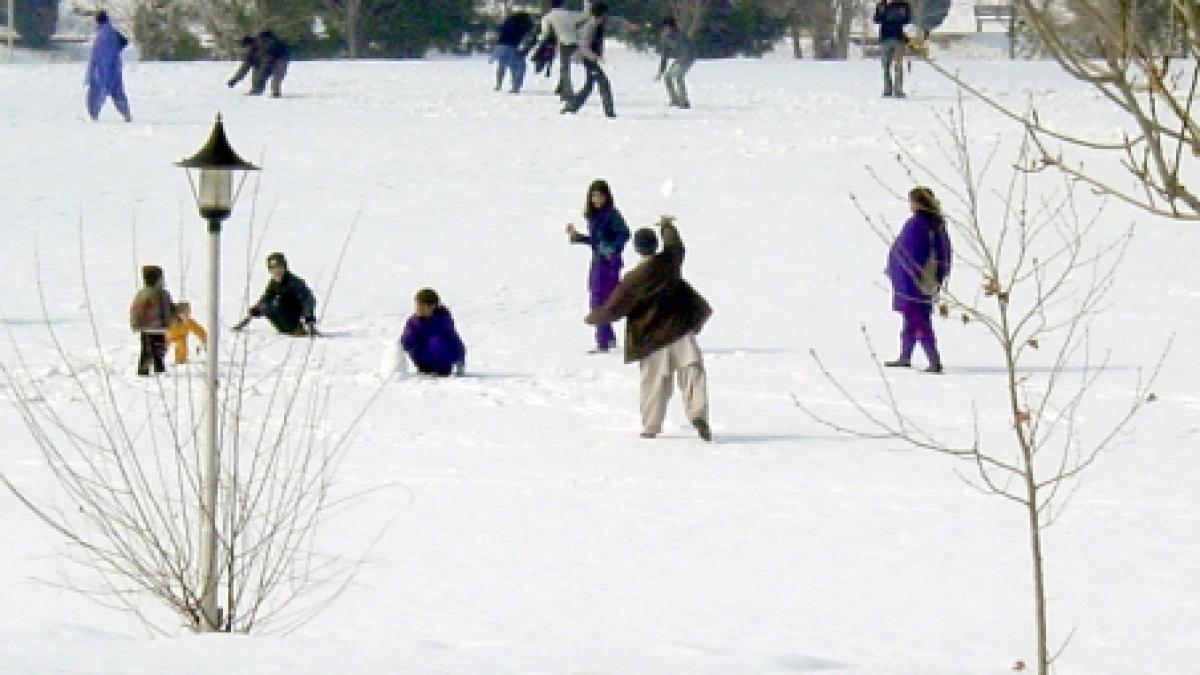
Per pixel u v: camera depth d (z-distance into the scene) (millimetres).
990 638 29922
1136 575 34906
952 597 33094
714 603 32375
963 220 91625
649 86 145625
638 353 50438
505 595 32750
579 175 105875
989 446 49031
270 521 37219
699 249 88188
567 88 128250
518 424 52469
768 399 56719
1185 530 39062
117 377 58812
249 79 148375
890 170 107188
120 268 80375
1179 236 89688
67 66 158750
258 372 60375
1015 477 45188
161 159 106250
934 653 28625
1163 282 80875
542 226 93125
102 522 34375
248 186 100188
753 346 67312
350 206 96438
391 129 120125
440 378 60375
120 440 48312
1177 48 15875
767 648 28594
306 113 128125
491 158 109875
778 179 105000
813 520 40031
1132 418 53312
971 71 150500
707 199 99750
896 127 121250
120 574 33156
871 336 69688
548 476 44969
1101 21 14594
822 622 31031
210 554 30547
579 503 41625
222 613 30422
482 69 158375
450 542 37281
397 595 32594
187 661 24297
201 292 76312
